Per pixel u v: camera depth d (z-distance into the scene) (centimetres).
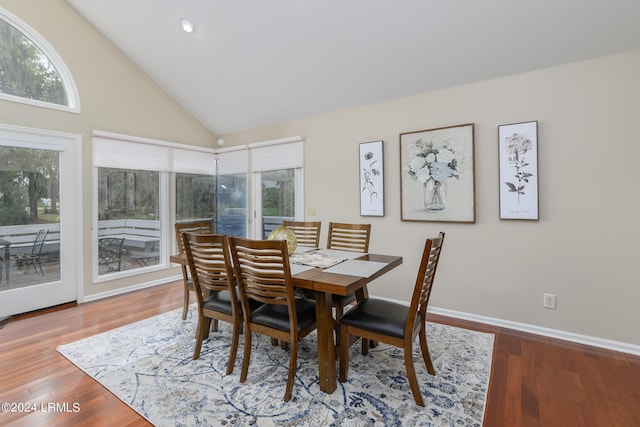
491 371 212
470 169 293
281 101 388
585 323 251
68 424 164
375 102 346
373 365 221
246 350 203
